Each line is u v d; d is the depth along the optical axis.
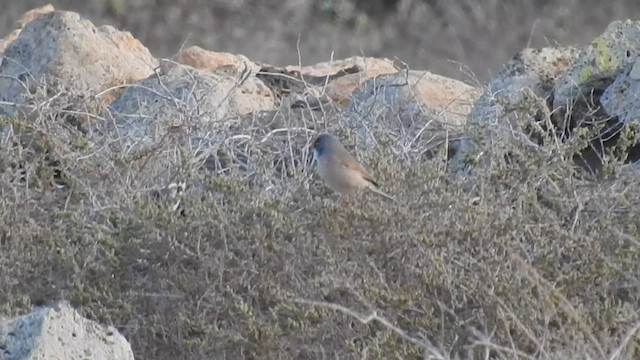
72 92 21.69
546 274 16.38
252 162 19.33
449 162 20.55
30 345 13.45
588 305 16.03
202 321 15.73
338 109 21.77
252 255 16.58
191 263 16.69
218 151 20.64
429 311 15.75
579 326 14.94
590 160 21.25
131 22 49.94
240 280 16.23
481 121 20.20
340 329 15.69
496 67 47.41
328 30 50.41
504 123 20.23
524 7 49.69
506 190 18.45
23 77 23.45
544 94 22.25
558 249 16.59
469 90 23.73
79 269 16.61
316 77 25.89
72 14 24.19
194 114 20.77
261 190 17.84
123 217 17.08
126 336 15.86
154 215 16.75
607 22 49.62
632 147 20.72
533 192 17.56
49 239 17.03
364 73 24.70
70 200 18.56
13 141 19.33
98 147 20.03
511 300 15.53
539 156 18.50
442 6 49.84
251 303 16.28
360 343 15.56
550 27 49.19
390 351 15.11
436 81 23.98
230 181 17.50
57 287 16.58
